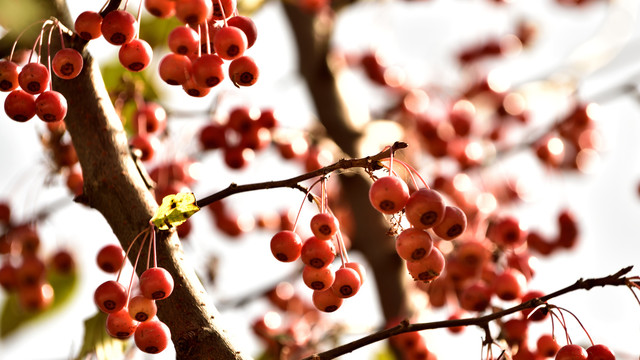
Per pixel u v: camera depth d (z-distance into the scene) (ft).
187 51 9.05
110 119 9.77
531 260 14.89
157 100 15.16
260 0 16.43
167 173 14.52
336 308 9.24
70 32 9.37
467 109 20.39
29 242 15.43
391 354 17.17
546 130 19.67
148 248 9.14
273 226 19.38
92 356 12.47
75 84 9.62
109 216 9.47
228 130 15.52
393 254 17.49
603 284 8.86
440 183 17.97
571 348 8.86
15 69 9.07
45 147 14.17
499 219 15.38
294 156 17.74
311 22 18.99
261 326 17.19
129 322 8.82
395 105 21.08
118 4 8.99
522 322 10.70
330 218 8.91
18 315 16.29
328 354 8.81
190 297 8.96
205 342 8.74
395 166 17.78
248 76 9.04
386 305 17.25
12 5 9.02
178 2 8.68
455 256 15.15
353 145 18.70
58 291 16.43
